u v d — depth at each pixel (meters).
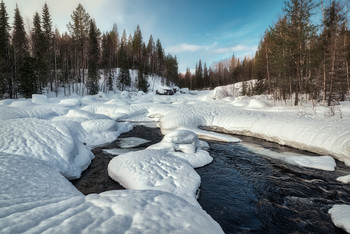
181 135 8.20
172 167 5.50
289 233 3.43
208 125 13.43
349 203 4.30
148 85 51.44
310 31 16.34
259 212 4.07
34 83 28.55
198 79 76.19
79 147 6.90
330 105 14.12
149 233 1.70
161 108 19.28
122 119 17.95
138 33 61.28
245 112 14.20
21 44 32.38
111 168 5.68
